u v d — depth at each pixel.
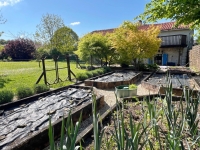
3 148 2.09
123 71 9.85
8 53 23.36
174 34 16.16
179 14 4.69
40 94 4.53
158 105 2.68
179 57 15.04
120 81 6.18
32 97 4.28
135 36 9.48
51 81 7.45
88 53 11.69
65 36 23.33
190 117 1.43
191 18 4.59
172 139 1.09
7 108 3.64
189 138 1.60
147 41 9.41
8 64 16.03
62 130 0.80
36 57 22.06
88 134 1.97
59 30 22.78
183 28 15.39
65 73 10.06
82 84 6.95
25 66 14.11
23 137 2.35
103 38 11.69
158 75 8.37
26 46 24.00
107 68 9.75
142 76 8.76
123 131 0.97
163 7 4.64
